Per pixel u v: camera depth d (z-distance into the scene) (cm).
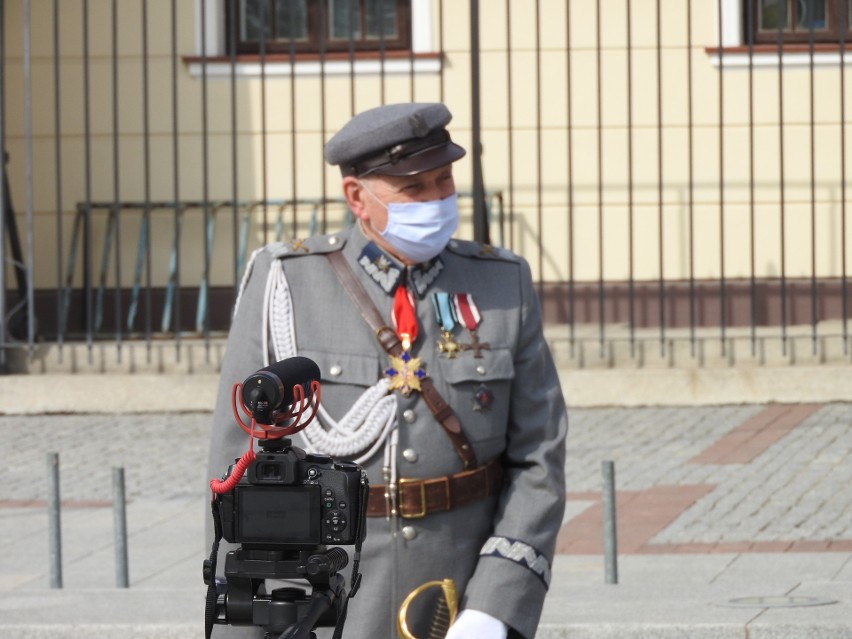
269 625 945
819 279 4494
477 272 1238
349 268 1218
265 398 947
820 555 2602
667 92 4578
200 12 4603
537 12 4059
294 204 4044
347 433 1175
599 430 3719
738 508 2950
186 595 2395
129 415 4059
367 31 4691
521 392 1216
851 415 3769
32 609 2306
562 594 2355
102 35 4641
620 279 4584
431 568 1166
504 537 1164
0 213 4041
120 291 4403
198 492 3247
